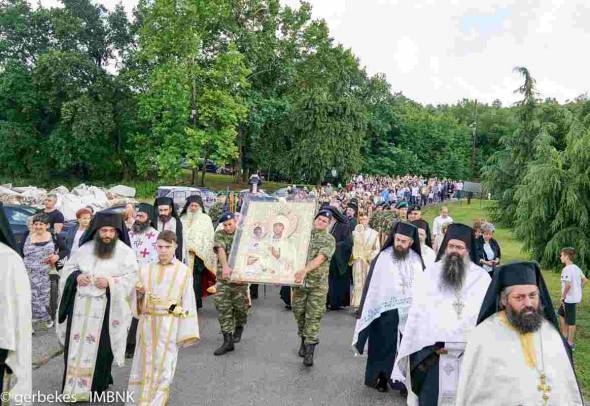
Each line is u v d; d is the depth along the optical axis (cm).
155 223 831
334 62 5159
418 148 7444
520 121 2789
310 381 672
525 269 342
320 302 746
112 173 4991
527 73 2770
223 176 5619
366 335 639
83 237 603
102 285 575
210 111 3822
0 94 4516
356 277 1111
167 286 568
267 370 710
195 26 3766
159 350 557
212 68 3916
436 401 455
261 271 757
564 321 891
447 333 457
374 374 632
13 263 383
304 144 4269
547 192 1265
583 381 696
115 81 4491
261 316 1027
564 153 1324
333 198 1727
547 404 321
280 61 4716
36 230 871
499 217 2823
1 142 4556
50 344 782
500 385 331
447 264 478
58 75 4319
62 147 4453
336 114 4312
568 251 898
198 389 633
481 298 468
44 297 863
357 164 4366
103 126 4312
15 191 2355
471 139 8525
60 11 4681
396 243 641
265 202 810
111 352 586
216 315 1036
